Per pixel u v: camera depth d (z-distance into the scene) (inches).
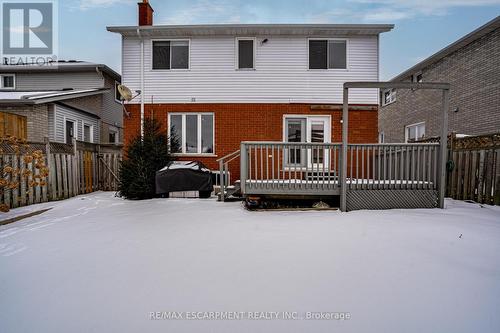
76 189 393.1
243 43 434.6
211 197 373.1
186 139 438.6
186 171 361.7
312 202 305.6
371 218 243.3
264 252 163.5
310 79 426.6
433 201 286.5
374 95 422.6
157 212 275.1
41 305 111.8
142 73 435.5
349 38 425.1
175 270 140.5
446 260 150.9
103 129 636.1
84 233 205.3
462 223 221.5
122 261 152.2
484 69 474.9
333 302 112.0
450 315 103.7
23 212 275.1
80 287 125.0
